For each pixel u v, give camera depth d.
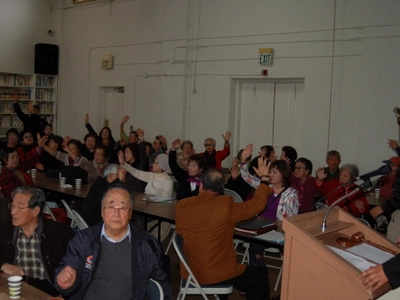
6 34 9.67
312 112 6.75
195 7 7.91
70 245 2.23
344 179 4.41
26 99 9.90
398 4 5.98
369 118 6.24
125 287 2.24
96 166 5.90
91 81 9.73
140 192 4.94
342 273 1.73
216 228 2.89
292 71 6.91
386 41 6.08
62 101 10.33
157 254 2.29
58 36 10.28
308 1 6.71
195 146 8.01
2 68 9.66
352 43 6.37
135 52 8.88
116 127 9.53
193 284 2.91
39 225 2.68
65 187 5.11
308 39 6.74
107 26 9.36
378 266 1.65
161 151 7.35
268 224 3.42
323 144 6.67
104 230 2.28
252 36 7.28
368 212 4.46
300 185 4.61
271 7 7.07
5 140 9.48
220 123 7.71
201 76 7.89
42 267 2.69
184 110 8.08
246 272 2.99
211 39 7.74
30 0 9.98
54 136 6.76
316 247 1.82
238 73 7.45
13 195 2.66
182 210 3.00
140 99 8.84
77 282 2.19
